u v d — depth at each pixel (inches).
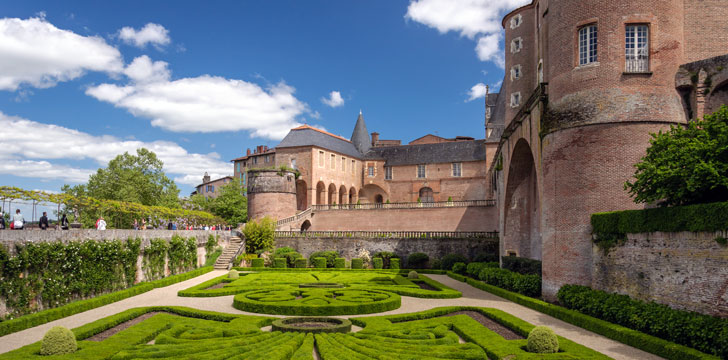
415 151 3627.0
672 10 1011.3
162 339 748.6
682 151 736.3
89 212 1711.4
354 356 660.1
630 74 997.2
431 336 788.0
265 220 2362.2
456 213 2655.0
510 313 987.9
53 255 1006.4
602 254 927.7
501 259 1686.8
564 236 1031.0
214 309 1075.9
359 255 2224.4
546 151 1099.9
